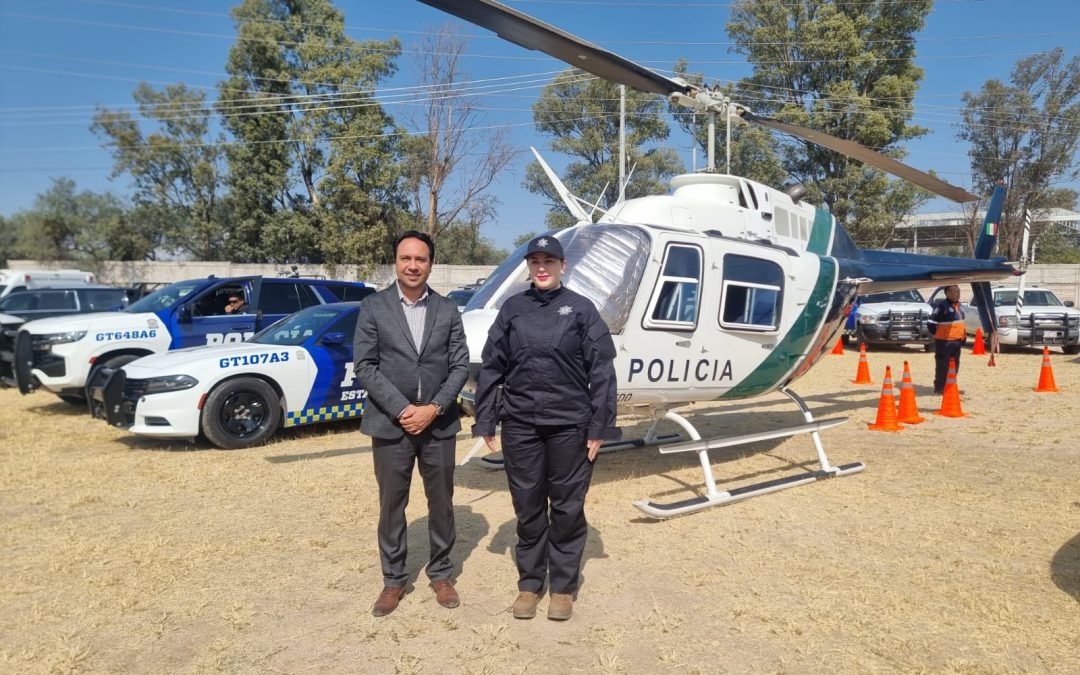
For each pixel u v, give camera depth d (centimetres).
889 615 350
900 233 4991
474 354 486
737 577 399
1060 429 812
